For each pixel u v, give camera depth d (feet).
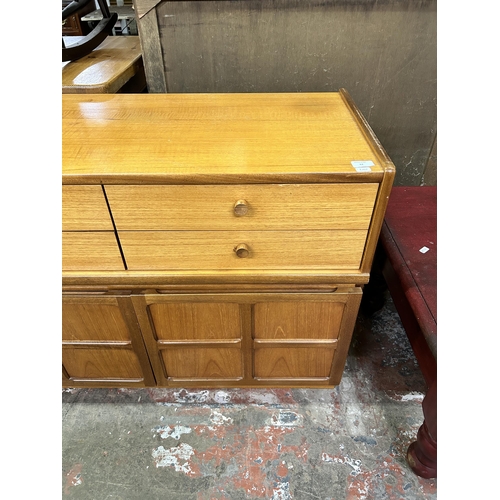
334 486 3.00
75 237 2.48
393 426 3.37
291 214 2.35
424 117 3.67
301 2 3.08
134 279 2.66
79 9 3.97
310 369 3.40
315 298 2.80
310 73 3.44
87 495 2.96
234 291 2.79
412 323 2.92
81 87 3.22
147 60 3.38
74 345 3.17
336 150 2.39
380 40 3.26
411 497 2.94
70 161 2.29
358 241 2.49
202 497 2.94
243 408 3.52
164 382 3.51
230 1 3.07
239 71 3.43
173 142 2.48
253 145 2.44
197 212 2.35
